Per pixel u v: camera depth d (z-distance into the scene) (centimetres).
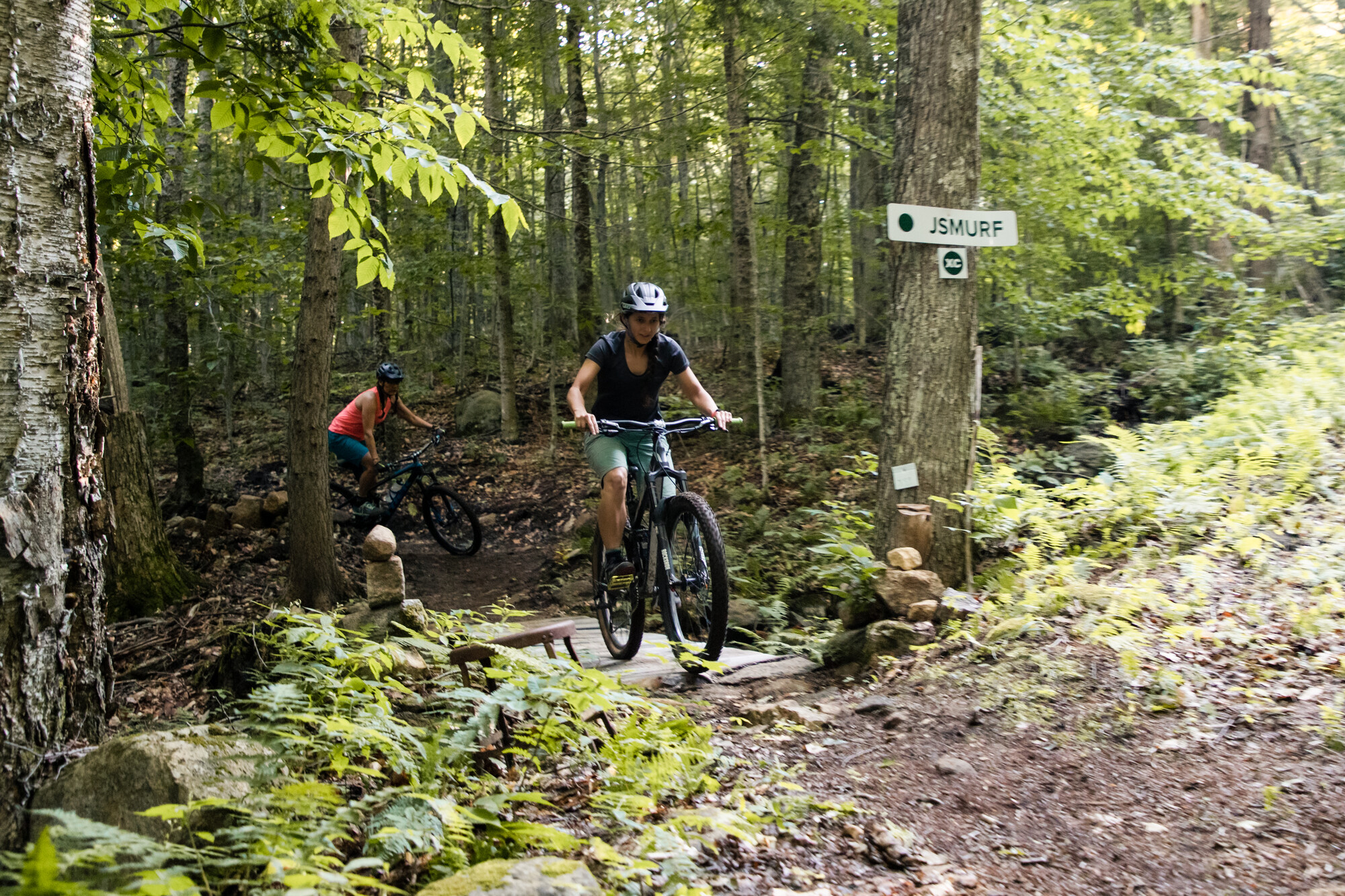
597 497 1118
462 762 309
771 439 1262
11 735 250
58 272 266
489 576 921
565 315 1592
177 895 176
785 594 747
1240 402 748
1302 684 330
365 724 307
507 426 1459
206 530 978
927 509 543
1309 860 229
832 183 1639
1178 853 246
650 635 586
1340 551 432
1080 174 1002
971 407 563
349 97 557
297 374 711
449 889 196
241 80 407
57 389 266
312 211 699
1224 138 1578
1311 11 1798
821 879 245
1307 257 1149
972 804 293
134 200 450
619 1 1148
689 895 221
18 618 254
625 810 275
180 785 230
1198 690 342
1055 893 234
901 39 573
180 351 1145
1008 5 952
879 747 355
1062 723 343
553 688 321
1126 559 511
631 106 1148
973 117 560
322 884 194
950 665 429
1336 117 1602
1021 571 507
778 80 1120
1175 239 1358
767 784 314
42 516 260
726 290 1502
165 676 601
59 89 267
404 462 966
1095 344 1493
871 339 1886
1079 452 929
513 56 1111
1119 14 1373
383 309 1273
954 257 558
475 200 1142
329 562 723
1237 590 429
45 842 145
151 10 427
